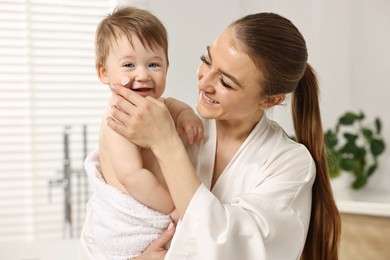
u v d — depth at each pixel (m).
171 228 1.16
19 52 2.79
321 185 1.33
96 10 2.87
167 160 1.10
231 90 1.12
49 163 2.84
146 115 1.11
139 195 1.16
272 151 1.25
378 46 2.75
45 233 2.83
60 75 2.84
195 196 1.08
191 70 2.73
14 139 2.80
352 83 2.79
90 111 2.88
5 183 2.79
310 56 2.79
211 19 2.74
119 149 1.17
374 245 2.31
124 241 1.17
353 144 2.58
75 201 2.79
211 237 1.05
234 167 1.24
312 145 1.34
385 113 2.76
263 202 1.13
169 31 2.71
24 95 2.80
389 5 2.71
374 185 2.76
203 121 1.33
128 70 1.21
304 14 2.78
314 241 1.35
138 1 2.77
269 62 1.12
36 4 2.80
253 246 1.07
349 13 2.75
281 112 2.31
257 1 2.77
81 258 1.29
